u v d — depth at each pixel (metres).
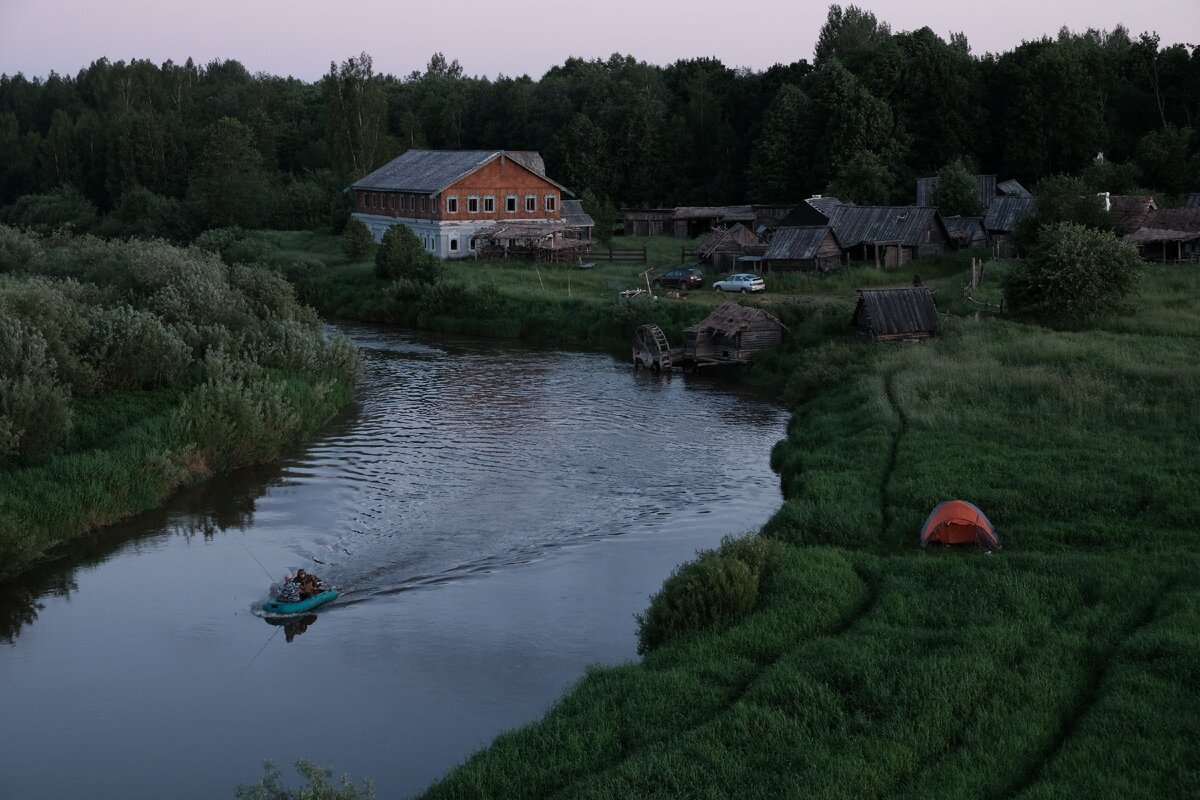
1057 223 68.44
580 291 79.25
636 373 61.94
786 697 22.00
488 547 34.00
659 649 25.38
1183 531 30.31
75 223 114.56
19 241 74.62
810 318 62.66
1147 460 35.78
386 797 20.80
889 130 110.31
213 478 41.44
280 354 52.94
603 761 20.53
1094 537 30.45
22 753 22.64
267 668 26.27
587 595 30.27
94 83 182.25
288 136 154.12
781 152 115.12
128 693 25.12
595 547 33.97
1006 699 21.62
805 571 28.80
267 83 184.00
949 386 46.38
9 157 143.62
